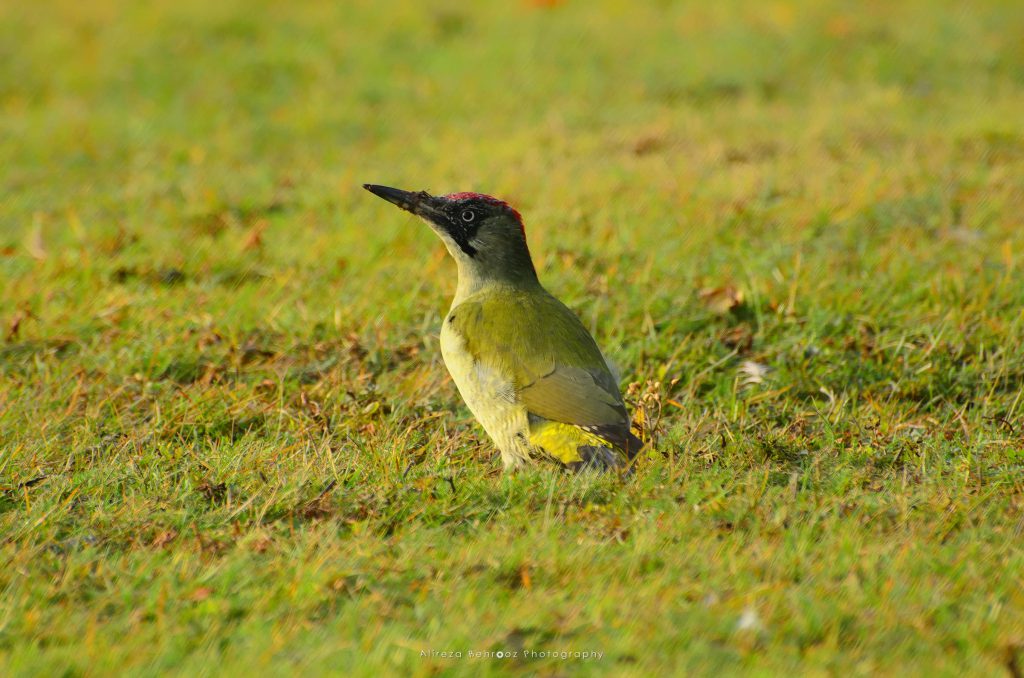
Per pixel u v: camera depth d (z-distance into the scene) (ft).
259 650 22.13
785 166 60.29
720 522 27.20
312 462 30.76
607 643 22.04
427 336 39.22
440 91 82.33
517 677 21.20
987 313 40.01
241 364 38.32
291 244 51.16
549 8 100.68
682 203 53.36
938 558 24.86
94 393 35.63
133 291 45.29
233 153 68.90
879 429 32.68
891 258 45.60
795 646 21.83
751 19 94.73
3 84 84.28
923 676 20.68
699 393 36.60
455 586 24.47
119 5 103.60
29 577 25.12
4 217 56.59
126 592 24.35
